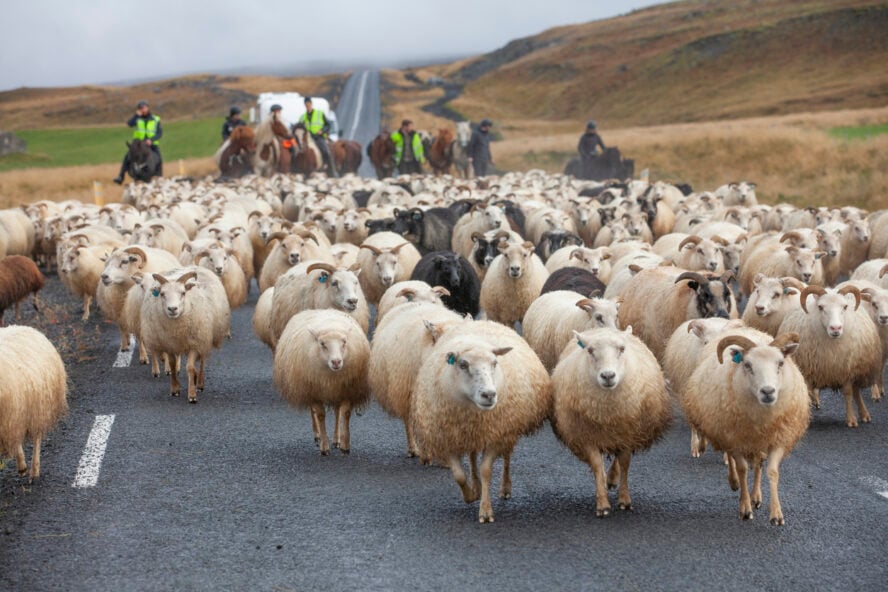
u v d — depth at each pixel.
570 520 8.46
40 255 27.16
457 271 15.80
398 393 10.14
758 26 146.12
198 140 82.00
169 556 7.62
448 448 8.80
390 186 29.00
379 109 128.88
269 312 14.69
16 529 8.23
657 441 9.24
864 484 9.26
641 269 13.57
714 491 9.27
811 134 47.56
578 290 14.05
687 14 183.75
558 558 7.54
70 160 71.31
